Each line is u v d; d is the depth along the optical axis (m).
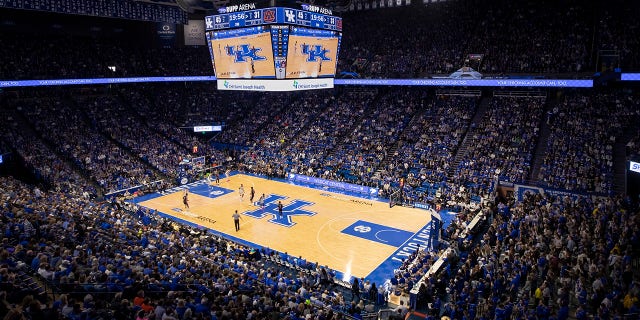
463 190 37.16
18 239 18.44
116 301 12.88
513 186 36.16
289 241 30.05
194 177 47.38
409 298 20.59
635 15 43.34
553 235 22.84
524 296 17.67
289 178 47.22
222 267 21.05
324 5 31.16
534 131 40.66
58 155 44.28
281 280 20.59
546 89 44.16
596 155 35.66
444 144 43.62
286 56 28.39
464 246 25.88
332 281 23.64
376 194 40.88
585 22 45.53
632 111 38.28
